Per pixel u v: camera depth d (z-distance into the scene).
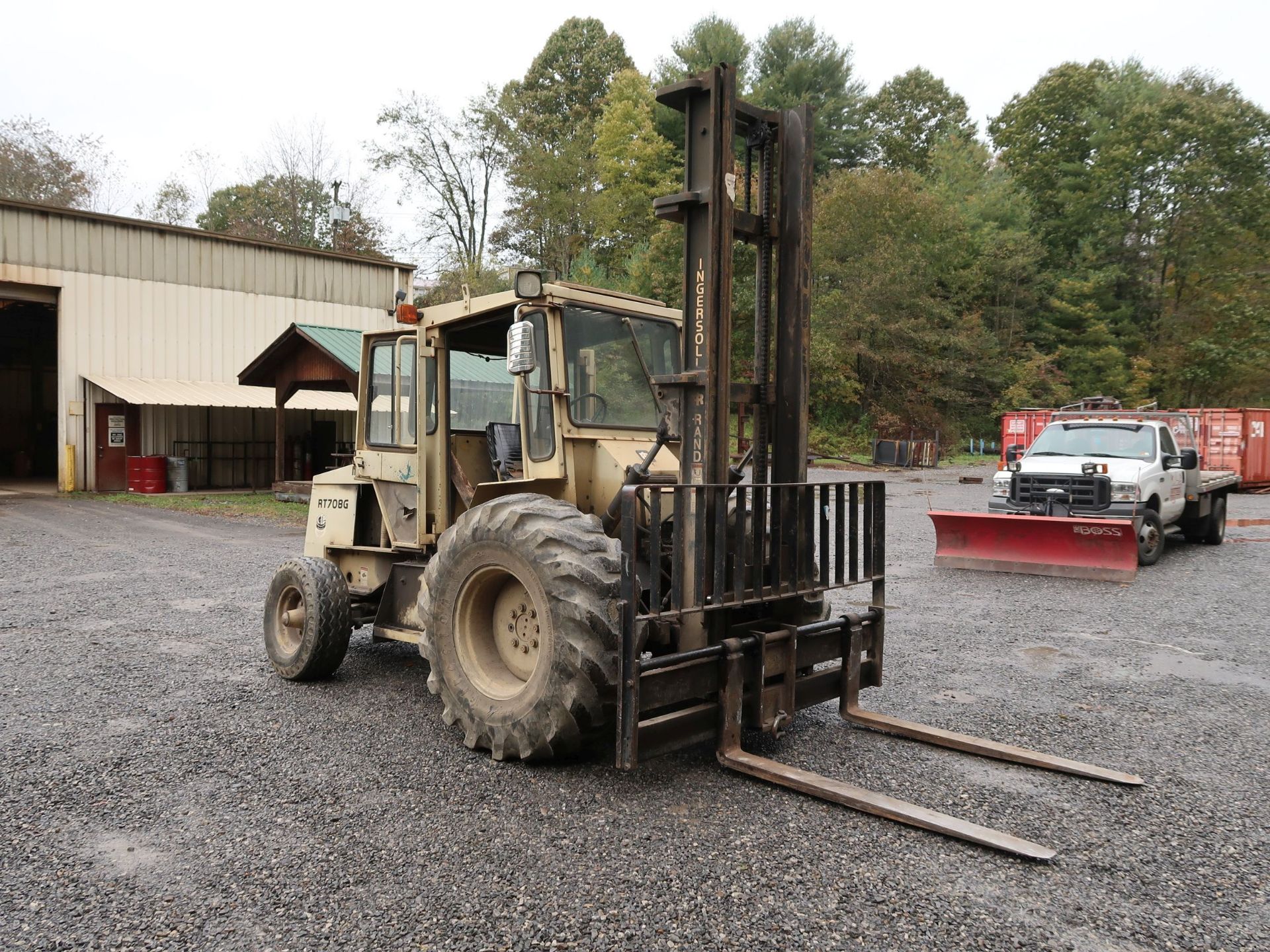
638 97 43.22
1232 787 4.02
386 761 4.21
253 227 48.22
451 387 5.50
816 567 4.61
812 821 3.55
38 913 2.82
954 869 3.16
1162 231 47.44
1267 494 24.05
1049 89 55.75
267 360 20.17
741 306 28.05
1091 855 3.30
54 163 43.31
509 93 46.66
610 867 3.13
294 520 16.70
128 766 4.14
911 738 4.60
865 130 53.31
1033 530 10.41
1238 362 40.47
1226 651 6.72
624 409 4.98
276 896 2.93
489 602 4.40
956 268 47.56
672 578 4.12
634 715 3.62
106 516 16.88
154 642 6.84
